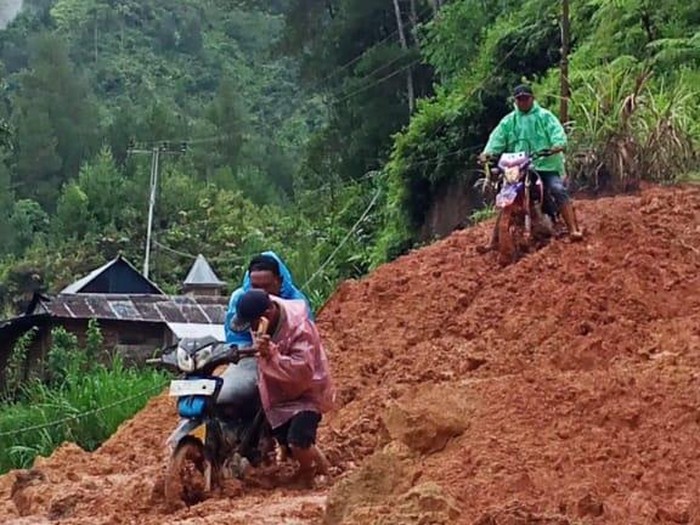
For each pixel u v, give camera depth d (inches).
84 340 1127.6
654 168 609.3
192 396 332.8
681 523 247.8
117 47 3321.9
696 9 779.4
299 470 337.1
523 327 432.1
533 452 294.2
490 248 515.8
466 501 269.7
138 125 2731.3
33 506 366.0
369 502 274.4
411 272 519.5
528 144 510.0
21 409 724.7
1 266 2006.6
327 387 338.3
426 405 318.0
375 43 1487.5
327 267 1140.5
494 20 1138.0
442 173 938.1
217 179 2358.5
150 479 361.4
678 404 304.8
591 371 367.9
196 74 3253.0
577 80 749.9
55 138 2684.5
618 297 432.1
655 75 723.4
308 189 1606.8
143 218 2084.2
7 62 3356.3
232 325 341.1
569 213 499.2
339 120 1444.4
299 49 1583.4
